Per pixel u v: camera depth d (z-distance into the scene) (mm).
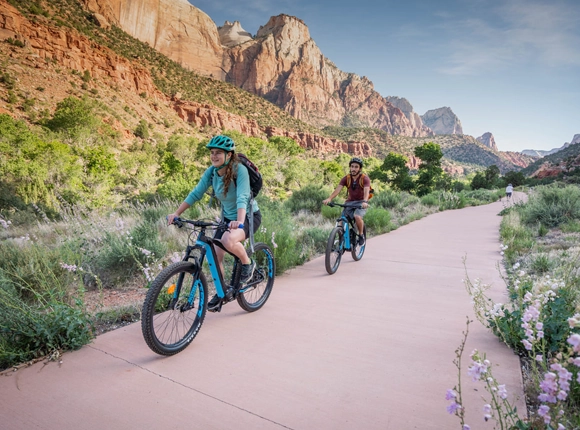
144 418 2320
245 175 3541
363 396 2543
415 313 4102
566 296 3334
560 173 99750
